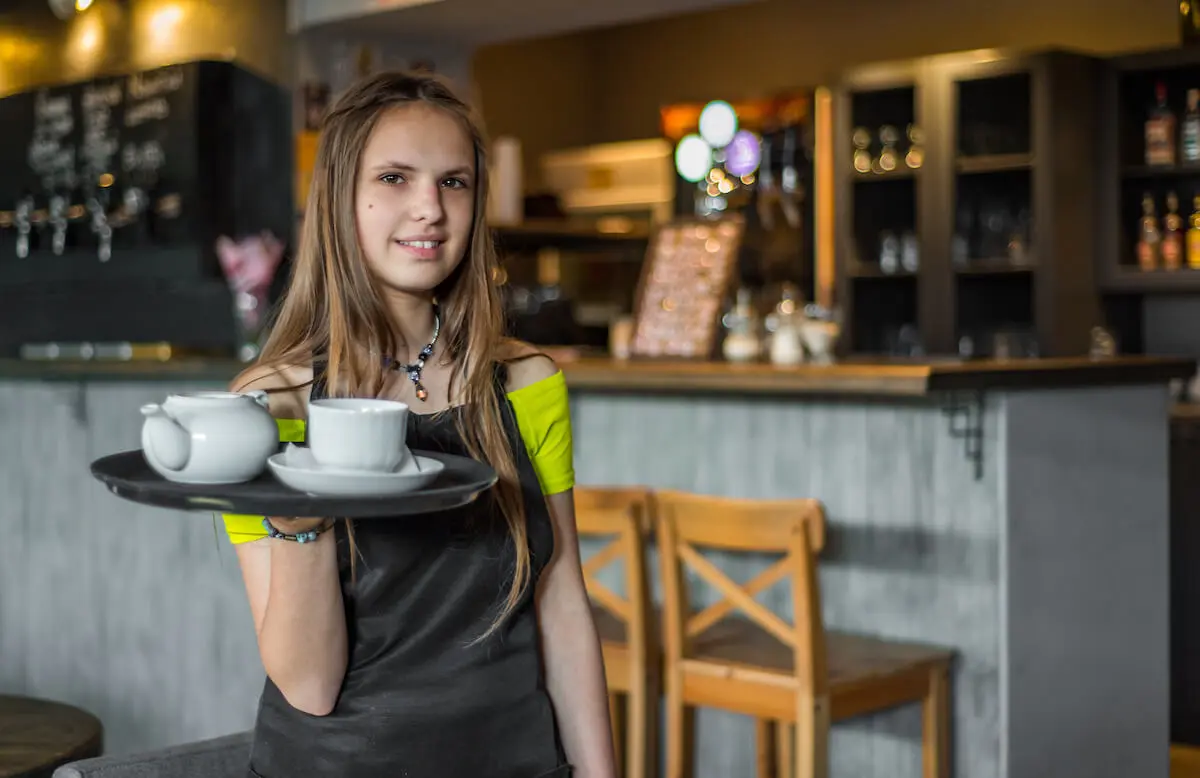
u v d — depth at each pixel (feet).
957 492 10.79
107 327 19.47
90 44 21.11
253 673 13.46
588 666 5.14
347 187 4.53
